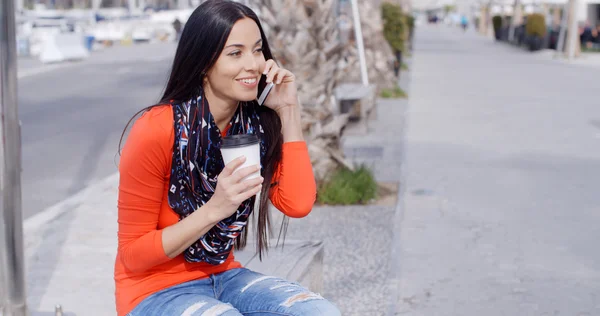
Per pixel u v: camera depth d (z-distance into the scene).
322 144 6.89
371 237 5.58
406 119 12.34
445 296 4.32
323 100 6.98
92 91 16.03
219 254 2.30
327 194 6.61
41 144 9.88
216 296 2.38
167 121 2.17
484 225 5.88
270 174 2.47
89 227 5.67
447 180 7.62
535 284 4.52
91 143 9.96
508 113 13.26
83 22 32.88
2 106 3.05
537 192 7.07
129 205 2.19
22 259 3.22
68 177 7.91
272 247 3.91
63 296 4.12
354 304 4.23
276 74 2.47
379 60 15.88
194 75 2.19
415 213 6.27
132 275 2.29
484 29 64.50
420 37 55.03
